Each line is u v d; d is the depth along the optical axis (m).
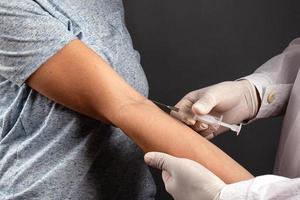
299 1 1.67
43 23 1.06
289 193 0.86
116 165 1.21
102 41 1.20
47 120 1.16
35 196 1.16
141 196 1.29
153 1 1.74
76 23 1.17
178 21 1.75
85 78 1.06
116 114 1.06
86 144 1.16
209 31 1.75
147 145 1.04
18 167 1.18
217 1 1.71
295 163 1.16
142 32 1.78
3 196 1.18
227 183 0.99
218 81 1.79
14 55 1.08
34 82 1.09
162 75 1.81
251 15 1.71
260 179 0.90
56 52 1.05
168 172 1.01
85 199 1.18
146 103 1.08
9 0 1.06
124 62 1.23
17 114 1.18
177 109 1.14
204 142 1.04
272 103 1.30
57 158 1.16
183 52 1.78
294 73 1.31
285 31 1.71
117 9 1.29
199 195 0.95
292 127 1.18
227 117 1.26
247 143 1.84
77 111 1.12
